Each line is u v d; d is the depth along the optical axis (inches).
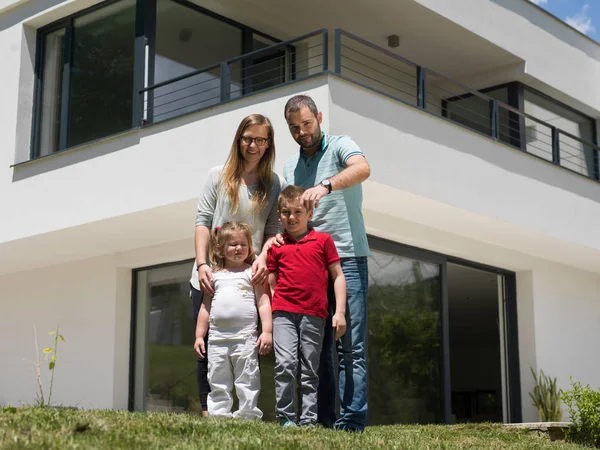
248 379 215.2
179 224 418.0
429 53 502.6
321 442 174.9
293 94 354.9
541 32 525.0
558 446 287.0
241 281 219.3
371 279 424.5
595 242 501.7
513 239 477.1
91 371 478.9
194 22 439.8
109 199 406.3
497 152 434.0
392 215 420.5
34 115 461.7
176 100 424.5
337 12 459.5
